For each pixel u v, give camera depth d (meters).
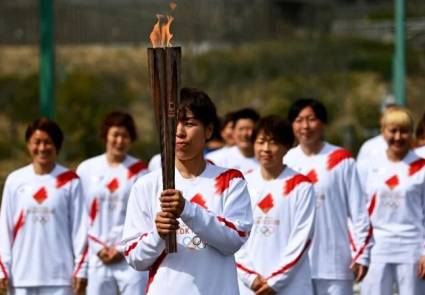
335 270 9.14
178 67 5.51
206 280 5.79
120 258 10.05
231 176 6.02
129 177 10.16
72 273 9.23
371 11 43.31
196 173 6.00
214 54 30.78
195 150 5.90
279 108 29.06
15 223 9.16
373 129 25.66
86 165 10.30
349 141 21.77
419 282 9.52
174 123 5.52
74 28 32.22
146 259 5.77
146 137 26.09
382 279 9.59
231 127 11.51
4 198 9.20
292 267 8.26
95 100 25.72
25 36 33.19
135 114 27.73
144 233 5.91
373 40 38.47
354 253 9.14
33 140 9.16
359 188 9.20
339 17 43.28
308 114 9.21
